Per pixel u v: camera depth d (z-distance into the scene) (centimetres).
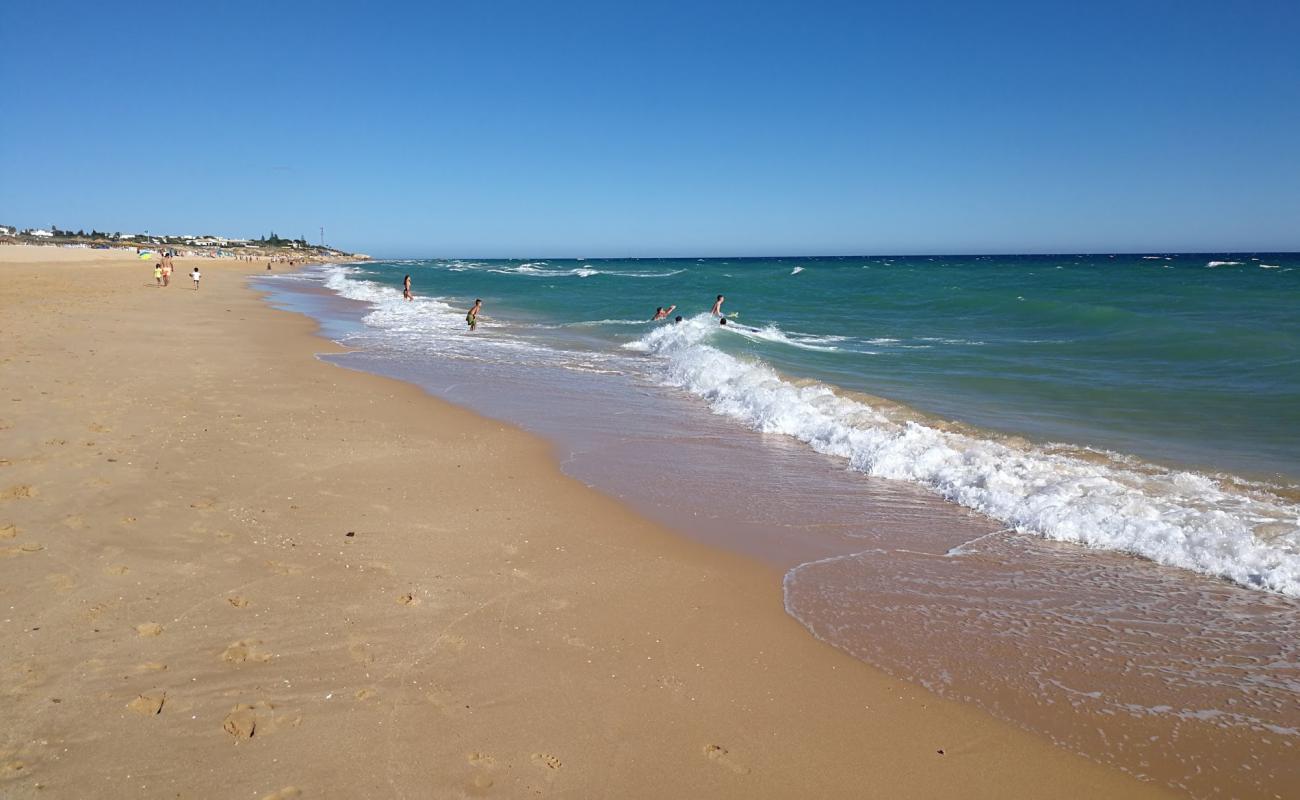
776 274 6869
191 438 852
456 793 335
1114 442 977
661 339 2045
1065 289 3841
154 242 14662
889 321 2728
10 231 13950
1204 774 373
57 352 1352
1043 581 594
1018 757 383
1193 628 518
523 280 6038
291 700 392
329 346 1823
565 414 1168
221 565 539
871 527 711
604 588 558
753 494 802
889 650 485
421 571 561
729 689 435
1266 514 691
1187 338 1836
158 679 400
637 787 349
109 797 319
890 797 352
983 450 900
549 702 409
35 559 524
